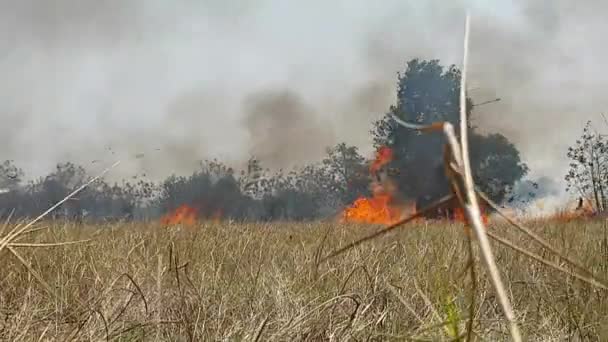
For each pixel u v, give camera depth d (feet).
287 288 20.70
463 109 4.02
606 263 19.22
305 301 19.10
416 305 18.60
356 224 47.44
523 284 21.09
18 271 22.13
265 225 44.52
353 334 15.89
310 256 27.07
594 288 17.71
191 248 28.30
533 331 16.16
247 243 30.60
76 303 19.30
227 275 23.72
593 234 26.91
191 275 22.43
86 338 15.31
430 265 23.07
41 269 23.27
